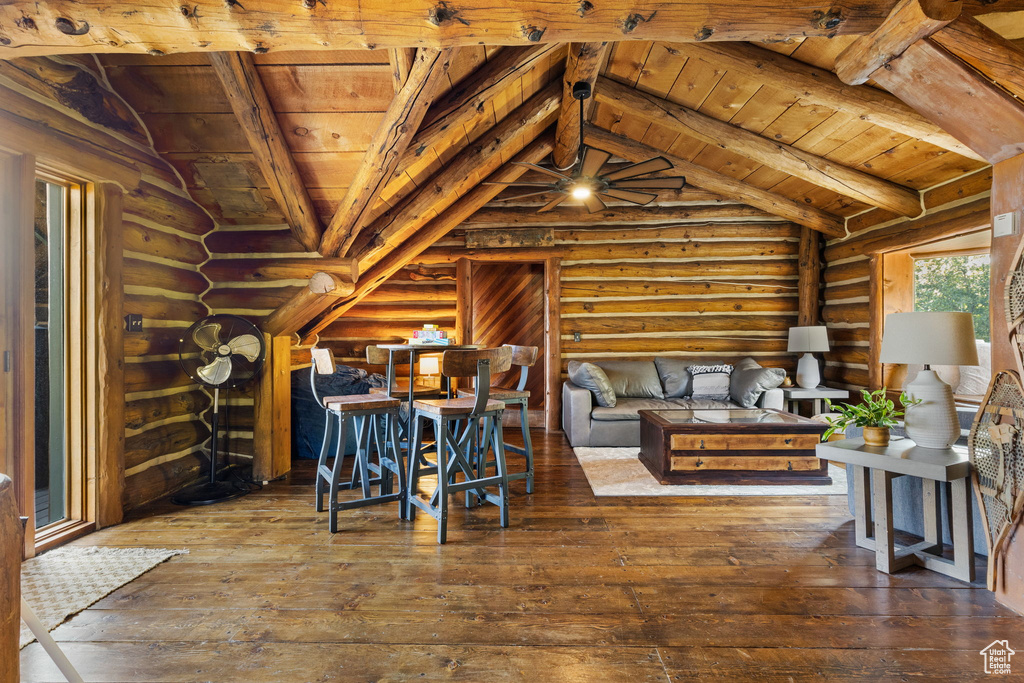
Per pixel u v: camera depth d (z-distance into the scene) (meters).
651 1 1.72
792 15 1.81
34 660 1.70
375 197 3.34
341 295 3.99
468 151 4.03
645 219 5.80
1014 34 2.60
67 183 2.81
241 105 2.61
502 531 2.83
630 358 5.84
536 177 5.87
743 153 4.31
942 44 1.91
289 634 1.85
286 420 4.09
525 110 4.11
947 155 3.62
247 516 3.06
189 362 3.41
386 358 3.55
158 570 2.35
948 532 2.55
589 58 3.31
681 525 2.92
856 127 3.72
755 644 1.79
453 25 1.73
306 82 2.62
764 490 3.57
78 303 2.85
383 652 1.75
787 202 5.27
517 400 3.49
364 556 2.50
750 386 4.86
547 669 1.66
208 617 1.96
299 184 3.23
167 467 3.47
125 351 3.07
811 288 5.57
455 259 5.90
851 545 2.64
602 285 5.84
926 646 1.78
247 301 3.90
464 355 2.70
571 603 2.06
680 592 2.15
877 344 4.73
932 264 4.92
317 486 3.16
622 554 2.53
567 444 5.07
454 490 2.73
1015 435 2.02
